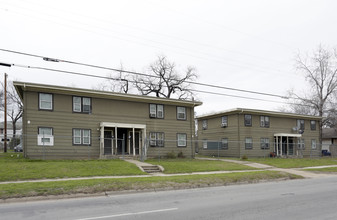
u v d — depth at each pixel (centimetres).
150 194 1158
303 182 1594
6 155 2341
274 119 3691
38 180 1415
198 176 1605
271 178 1684
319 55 4150
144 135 2608
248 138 3419
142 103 2712
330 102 4178
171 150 2822
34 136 2172
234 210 839
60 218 757
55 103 2288
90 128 2423
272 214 788
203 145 3972
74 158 2320
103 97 2508
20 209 874
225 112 3516
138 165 1970
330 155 4469
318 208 869
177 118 2905
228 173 1817
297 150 3784
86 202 984
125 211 835
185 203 955
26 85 2130
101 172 1673
